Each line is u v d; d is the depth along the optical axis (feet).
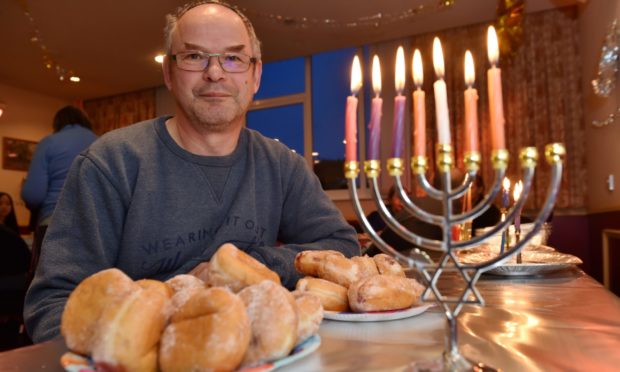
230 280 1.92
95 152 3.66
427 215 1.62
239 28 3.83
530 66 13.79
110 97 21.25
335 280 2.52
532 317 2.27
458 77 14.43
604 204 11.21
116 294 1.48
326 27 14.57
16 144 19.45
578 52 13.38
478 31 14.40
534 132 13.65
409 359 1.62
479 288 3.26
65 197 3.52
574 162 13.21
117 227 3.59
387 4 13.02
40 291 2.97
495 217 8.48
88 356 1.51
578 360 1.57
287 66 18.39
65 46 15.52
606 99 10.63
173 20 4.00
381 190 15.44
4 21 13.71
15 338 8.54
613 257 10.45
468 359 1.53
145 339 1.36
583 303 2.62
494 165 1.49
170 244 3.69
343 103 17.31
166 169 3.76
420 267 1.61
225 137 3.94
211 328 1.36
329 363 1.59
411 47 15.30
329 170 17.44
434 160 14.29
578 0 12.02
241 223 3.89
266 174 4.22
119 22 13.87
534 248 5.16
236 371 1.43
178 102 3.84
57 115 10.25
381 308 2.25
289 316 1.56
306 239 4.33
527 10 13.70
